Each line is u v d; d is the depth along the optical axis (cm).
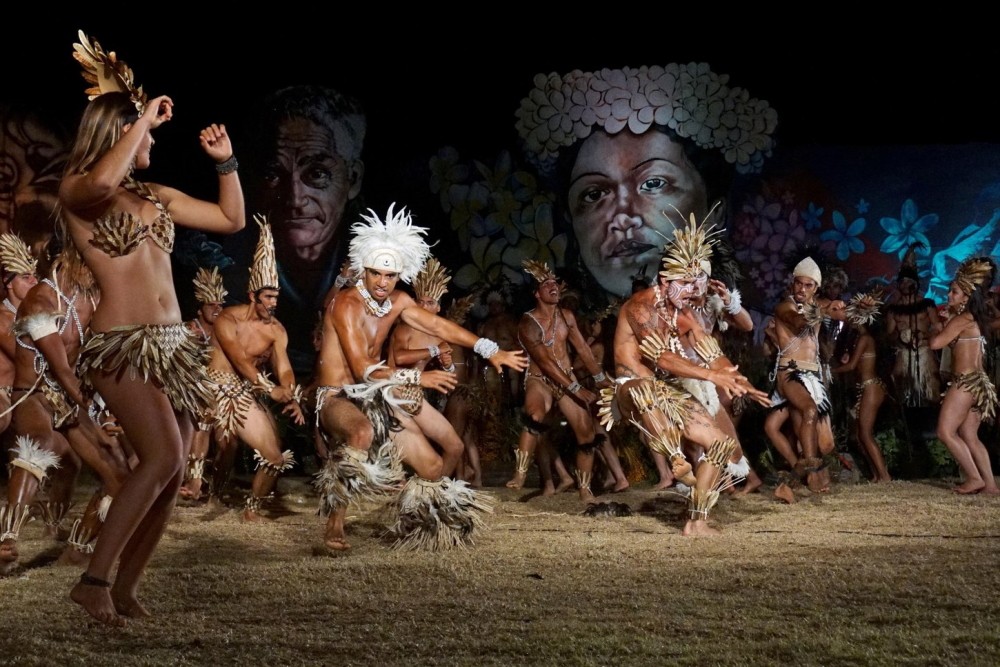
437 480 568
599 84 1213
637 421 610
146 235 355
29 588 439
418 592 424
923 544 545
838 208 1201
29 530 616
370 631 354
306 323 1227
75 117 1183
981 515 663
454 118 1238
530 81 1241
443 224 1234
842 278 930
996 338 950
